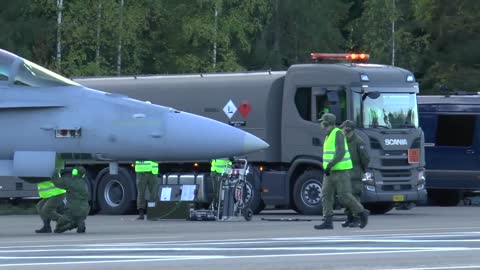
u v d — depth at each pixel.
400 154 108.88
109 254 60.91
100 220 102.75
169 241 71.38
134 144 78.38
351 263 55.09
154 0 194.00
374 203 114.06
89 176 119.00
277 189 111.31
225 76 115.19
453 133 132.75
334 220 96.44
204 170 113.62
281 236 75.50
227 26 193.00
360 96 107.50
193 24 190.25
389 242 68.56
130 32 186.88
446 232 78.94
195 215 100.00
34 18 184.62
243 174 100.81
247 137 78.56
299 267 53.34
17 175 79.38
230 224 92.88
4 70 80.19
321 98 109.06
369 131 107.44
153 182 103.88
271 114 111.81
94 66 181.75
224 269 52.59
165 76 119.31
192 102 116.31
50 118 79.25
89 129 78.75
